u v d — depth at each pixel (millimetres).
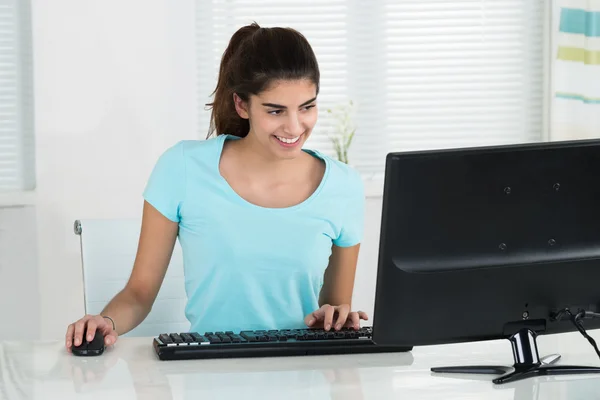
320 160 2115
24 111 3891
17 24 3857
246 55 1857
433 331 1511
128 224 2387
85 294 2324
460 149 1453
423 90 4195
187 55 3939
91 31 3852
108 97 3885
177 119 3953
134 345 1755
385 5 4148
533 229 1505
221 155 2061
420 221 1455
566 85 4020
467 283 1491
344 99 4156
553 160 1487
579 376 1507
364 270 4148
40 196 3869
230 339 1651
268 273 2033
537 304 1538
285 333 1716
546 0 4172
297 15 4113
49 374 1520
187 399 1360
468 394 1392
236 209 2012
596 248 1536
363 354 1673
